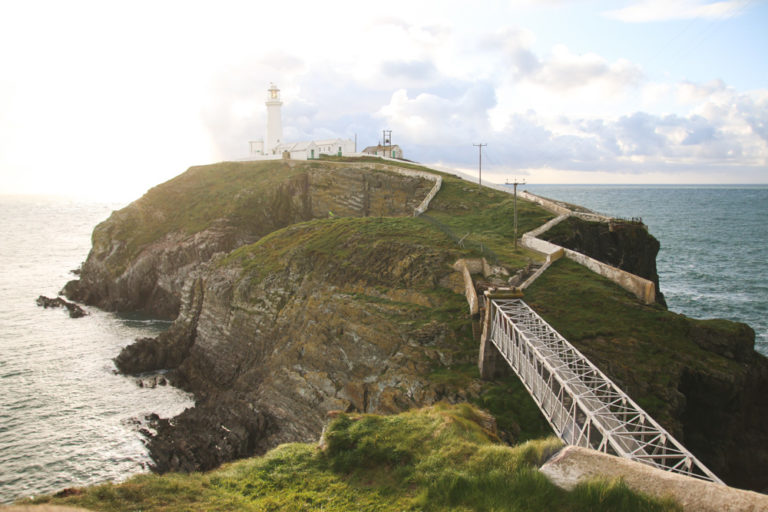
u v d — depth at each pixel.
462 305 42.53
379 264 50.91
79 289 88.12
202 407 46.78
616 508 12.56
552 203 71.81
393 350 41.03
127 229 90.19
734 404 33.53
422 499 15.05
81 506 14.46
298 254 57.69
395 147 120.50
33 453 39.41
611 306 39.31
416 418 21.36
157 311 81.50
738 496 12.09
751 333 36.06
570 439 22.52
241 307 57.38
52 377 54.12
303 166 99.00
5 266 116.81
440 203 75.81
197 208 92.69
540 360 25.42
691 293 89.50
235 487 16.83
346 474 17.53
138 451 40.06
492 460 16.53
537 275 44.31
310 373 44.69
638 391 31.38
